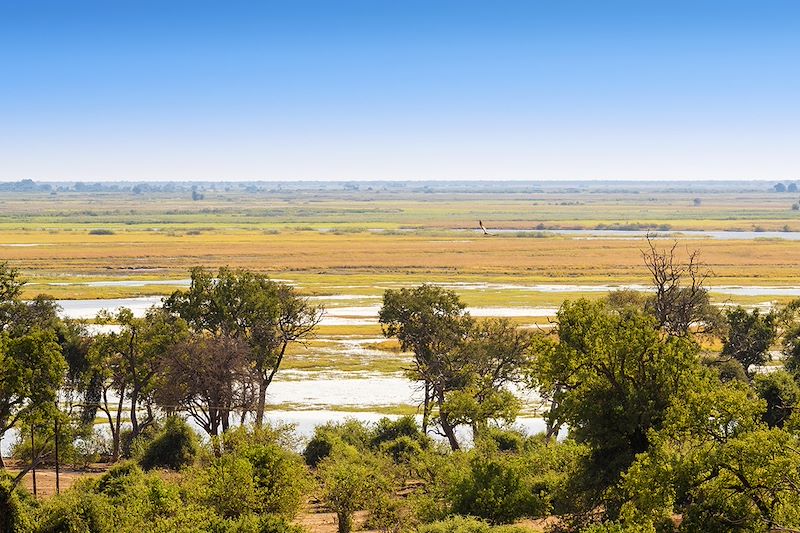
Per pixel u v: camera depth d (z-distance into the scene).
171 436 59.66
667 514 34.91
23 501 43.03
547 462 47.03
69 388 70.81
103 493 43.78
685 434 35.16
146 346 66.50
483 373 67.19
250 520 37.47
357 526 43.81
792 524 31.16
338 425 67.44
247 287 71.06
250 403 65.50
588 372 40.22
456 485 42.16
